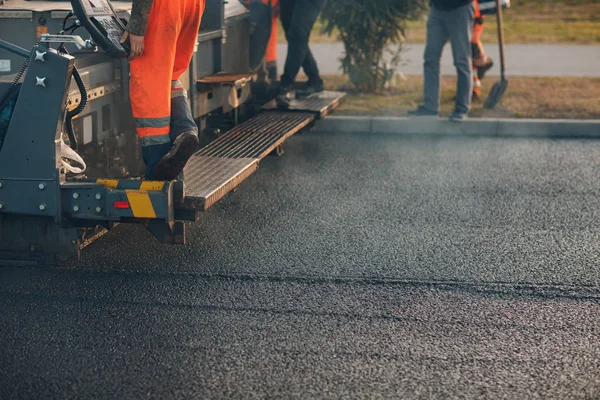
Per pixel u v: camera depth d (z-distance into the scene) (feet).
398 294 15.92
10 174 15.05
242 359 13.03
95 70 16.84
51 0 20.53
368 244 18.79
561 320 14.92
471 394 12.09
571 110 33.01
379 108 33.58
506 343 13.88
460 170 25.81
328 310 15.06
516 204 22.26
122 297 15.39
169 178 15.89
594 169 26.20
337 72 41.63
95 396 11.81
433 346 13.69
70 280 16.10
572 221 20.89
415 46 52.90
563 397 12.09
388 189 23.53
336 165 26.25
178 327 14.17
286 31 27.76
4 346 13.32
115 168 18.20
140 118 15.61
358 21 35.04
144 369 12.64
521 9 71.10
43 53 14.49
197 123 22.66
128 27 14.89
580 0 75.15
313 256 17.92
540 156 27.84
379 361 13.07
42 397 11.75
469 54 30.73
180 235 15.43
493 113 32.58
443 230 19.94
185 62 16.62
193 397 11.82
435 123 31.24
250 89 27.25
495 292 16.15
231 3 25.77
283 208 21.53
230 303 15.25
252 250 18.19
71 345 13.41
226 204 21.77
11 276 16.16
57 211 15.07
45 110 14.74
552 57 47.55
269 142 21.18
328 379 12.42
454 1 29.96
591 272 17.37
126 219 15.33
